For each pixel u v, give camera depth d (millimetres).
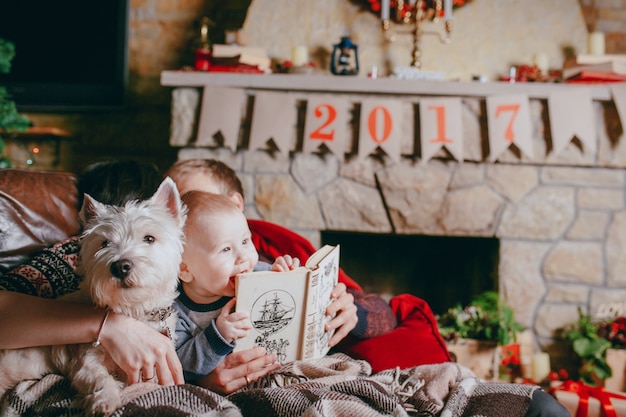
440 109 2695
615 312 2721
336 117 2711
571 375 2744
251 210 2805
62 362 1083
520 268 2756
